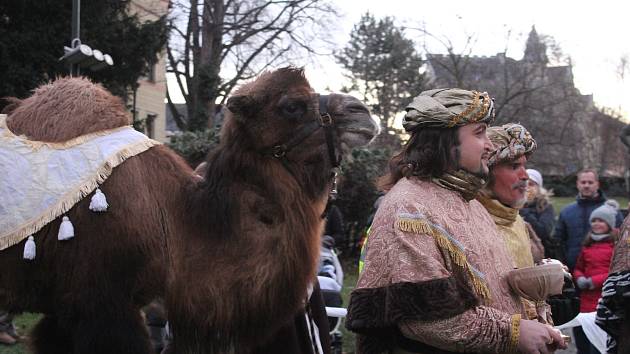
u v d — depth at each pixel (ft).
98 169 9.40
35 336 10.51
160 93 101.96
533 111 106.83
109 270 9.21
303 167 10.22
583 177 24.09
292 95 10.12
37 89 10.59
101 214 9.26
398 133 88.07
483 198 10.84
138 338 9.27
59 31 53.78
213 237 9.43
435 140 8.94
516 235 10.97
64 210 9.18
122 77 58.59
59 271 9.27
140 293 9.53
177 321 9.41
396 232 8.34
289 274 9.55
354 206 44.16
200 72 83.76
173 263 9.46
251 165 9.88
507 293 8.90
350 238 45.44
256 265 9.27
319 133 10.21
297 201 9.91
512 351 8.02
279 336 10.51
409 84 117.50
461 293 8.27
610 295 12.12
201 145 41.39
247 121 10.03
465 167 8.91
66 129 9.79
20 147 9.62
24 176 9.39
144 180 9.69
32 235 9.18
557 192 126.82
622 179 140.05
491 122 9.20
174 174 10.05
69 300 9.20
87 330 9.11
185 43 91.04
